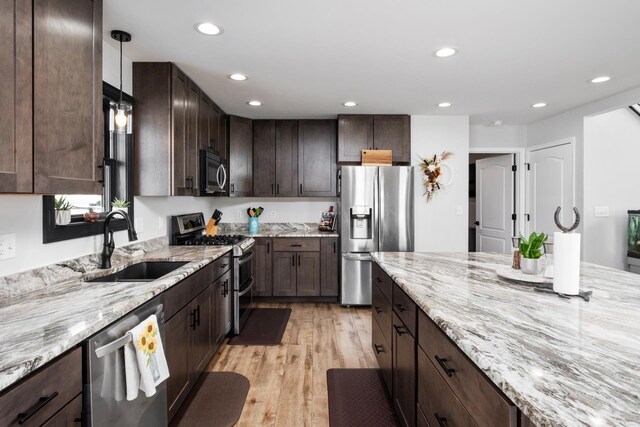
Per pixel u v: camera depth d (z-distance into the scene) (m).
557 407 0.60
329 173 4.28
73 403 1.03
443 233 4.14
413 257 2.38
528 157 4.64
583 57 2.48
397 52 2.38
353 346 2.85
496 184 5.01
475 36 2.16
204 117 3.22
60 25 1.38
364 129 4.05
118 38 2.13
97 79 1.62
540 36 2.16
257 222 4.41
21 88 1.19
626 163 3.79
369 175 3.85
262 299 4.14
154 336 1.40
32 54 1.24
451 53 2.40
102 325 1.14
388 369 2.02
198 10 1.85
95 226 2.06
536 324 1.04
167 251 2.71
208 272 2.36
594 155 3.75
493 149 4.70
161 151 2.48
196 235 3.62
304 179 4.28
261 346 2.85
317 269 4.05
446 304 1.25
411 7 1.83
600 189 3.77
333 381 2.28
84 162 1.52
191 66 2.60
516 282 1.57
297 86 3.08
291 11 1.86
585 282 1.63
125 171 2.40
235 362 2.57
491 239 5.11
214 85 3.04
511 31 2.09
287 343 2.91
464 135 4.14
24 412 0.84
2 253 1.46
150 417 1.47
